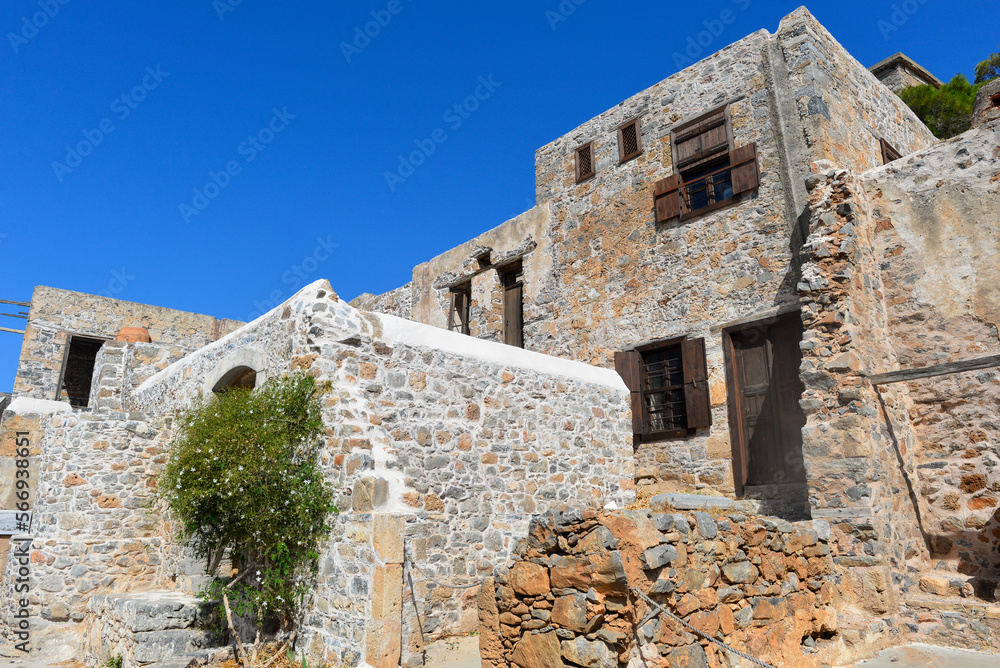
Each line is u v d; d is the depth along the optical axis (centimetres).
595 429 886
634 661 369
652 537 393
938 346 757
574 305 1131
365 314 695
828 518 662
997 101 765
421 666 571
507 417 780
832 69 934
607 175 1128
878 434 690
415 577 627
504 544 729
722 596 442
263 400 684
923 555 713
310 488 638
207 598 677
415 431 684
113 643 696
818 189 784
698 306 952
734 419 884
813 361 710
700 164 998
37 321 1839
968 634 597
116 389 1315
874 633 592
